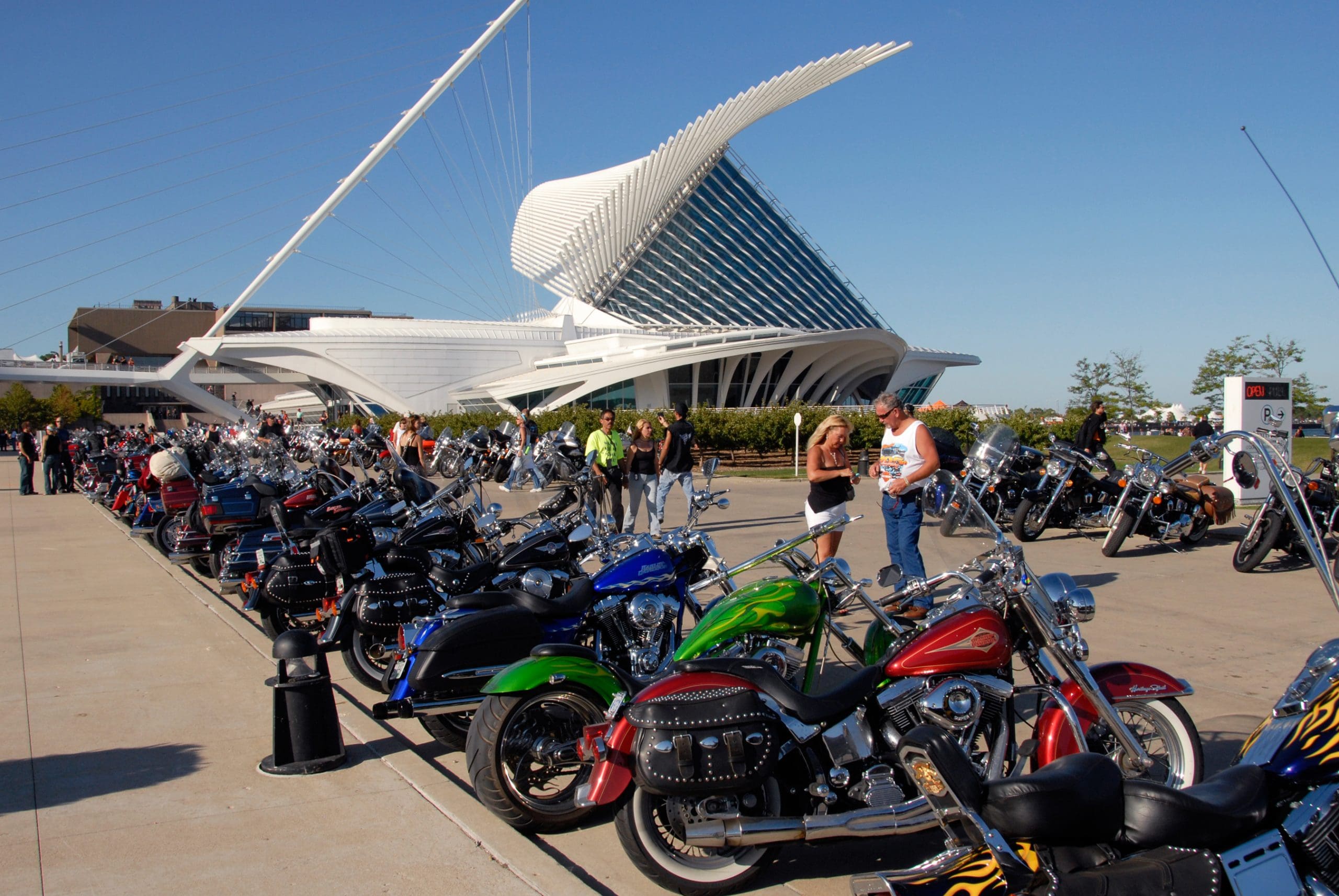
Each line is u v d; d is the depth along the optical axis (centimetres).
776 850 372
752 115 7156
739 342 6650
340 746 493
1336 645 326
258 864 374
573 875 366
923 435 738
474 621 482
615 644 516
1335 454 1116
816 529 453
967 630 376
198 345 7525
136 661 698
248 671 669
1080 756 275
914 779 280
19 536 1495
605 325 7769
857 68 6309
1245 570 1043
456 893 351
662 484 1290
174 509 1253
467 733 532
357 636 628
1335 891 281
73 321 13700
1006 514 1312
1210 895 256
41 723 554
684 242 7812
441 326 7831
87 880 360
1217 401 3806
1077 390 4806
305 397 10406
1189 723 416
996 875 252
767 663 371
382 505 753
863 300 8150
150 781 464
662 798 374
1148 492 1128
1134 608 864
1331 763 288
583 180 8844
